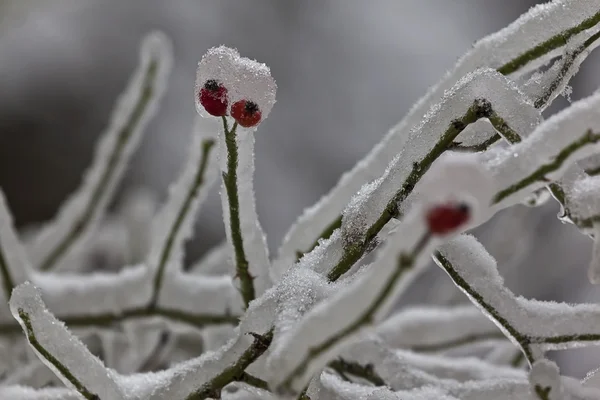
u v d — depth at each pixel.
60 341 0.63
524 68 0.66
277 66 2.46
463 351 1.19
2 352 0.81
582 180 0.61
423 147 0.64
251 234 0.66
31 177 2.14
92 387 0.63
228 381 0.63
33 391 0.67
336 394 0.65
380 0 2.62
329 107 2.46
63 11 2.27
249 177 0.65
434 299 1.14
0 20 1.40
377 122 2.47
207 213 2.03
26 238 1.51
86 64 2.27
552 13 0.66
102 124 2.24
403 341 0.84
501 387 0.65
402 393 0.65
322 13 2.55
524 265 1.56
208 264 0.98
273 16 2.51
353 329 0.56
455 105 0.63
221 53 0.62
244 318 0.63
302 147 2.39
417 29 2.60
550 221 1.57
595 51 1.85
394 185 0.64
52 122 2.19
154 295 0.79
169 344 0.88
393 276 0.55
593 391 0.62
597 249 0.60
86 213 0.93
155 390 0.64
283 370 0.56
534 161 0.59
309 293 0.62
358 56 2.53
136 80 0.89
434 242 0.55
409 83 2.52
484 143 0.65
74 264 1.21
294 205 2.31
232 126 0.63
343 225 0.65
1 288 0.79
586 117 0.59
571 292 1.64
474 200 0.54
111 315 0.79
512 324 0.64
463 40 2.59
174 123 2.29
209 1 2.46
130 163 2.16
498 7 2.60
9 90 2.17
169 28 2.39
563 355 1.83
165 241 0.77
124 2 2.39
